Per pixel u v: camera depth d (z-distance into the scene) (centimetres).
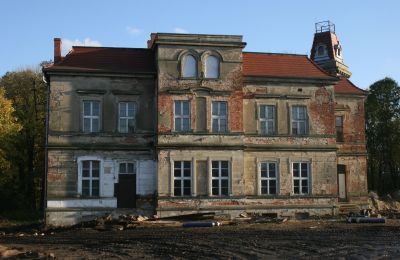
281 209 4238
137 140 4134
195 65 4162
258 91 4347
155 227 3525
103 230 3528
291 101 4388
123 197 4062
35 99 6162
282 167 4309
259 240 2666
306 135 4375
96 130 4094
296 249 2322
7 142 5659
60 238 3136
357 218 3675
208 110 4131
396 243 2509
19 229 4103
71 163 4012
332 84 4462
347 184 4884
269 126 4341
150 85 4209
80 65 4138
